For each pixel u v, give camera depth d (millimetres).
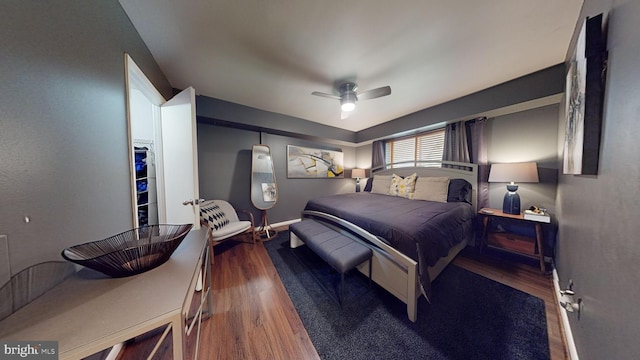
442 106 2875
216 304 1565
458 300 1589
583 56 922
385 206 2365
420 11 1257
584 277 1015
